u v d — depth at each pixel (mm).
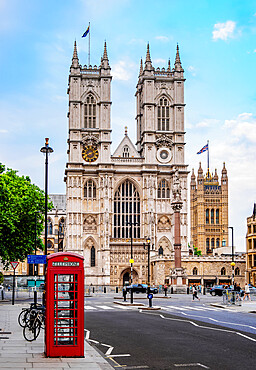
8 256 79312
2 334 30000
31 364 20312
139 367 20906
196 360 22297
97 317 43438
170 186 139625
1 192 69688
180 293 102000
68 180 135250
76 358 21828
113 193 137125
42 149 49969
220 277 124812
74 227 133875
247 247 123438
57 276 22078
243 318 41500
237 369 20297
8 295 90250
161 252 137250
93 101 140500
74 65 140250
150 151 139750
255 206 123062
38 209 81688
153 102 141500
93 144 138375
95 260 135000
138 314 46469
